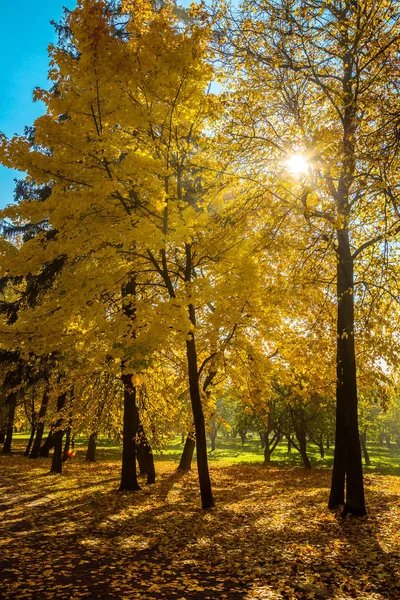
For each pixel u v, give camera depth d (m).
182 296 7.95
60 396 16.59
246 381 10.69
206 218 9.19
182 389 12.73
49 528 8.10
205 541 7.18
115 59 7.50
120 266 9.10
